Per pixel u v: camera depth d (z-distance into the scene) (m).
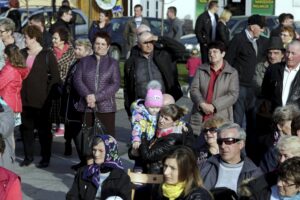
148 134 9.20
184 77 24.38
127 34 25.00
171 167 6.90
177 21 26.47
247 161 7.86
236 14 39.81
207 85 11.07
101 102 11.66
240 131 7.77
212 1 21.09
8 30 13.23
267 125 10.01
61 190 11.52
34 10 28.31
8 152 8.96
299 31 25.97
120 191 7.81
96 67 11.75
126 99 11.99
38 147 14.51
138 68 11.72
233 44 13.34
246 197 6.90
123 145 14.65
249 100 12.76
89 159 8.38
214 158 7.92
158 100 9.26
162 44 11.81
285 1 39.03
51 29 15.73
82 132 11.38
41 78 12.74
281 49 11.77
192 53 21.09
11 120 9.11
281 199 6.67
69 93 12.23
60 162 13.34
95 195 7.97
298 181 6.48
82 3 35.19
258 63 12.71
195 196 6.86
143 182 8.16
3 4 32.56
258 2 39.38
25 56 12.83
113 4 29.66
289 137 7.39
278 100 10.45
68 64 13.64
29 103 12.73
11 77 11.66
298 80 10.44
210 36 20.88
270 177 6.89
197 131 11.01
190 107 18.02
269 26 26.97
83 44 12.95
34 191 11.41
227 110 11.07
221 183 7.79
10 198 6.85
